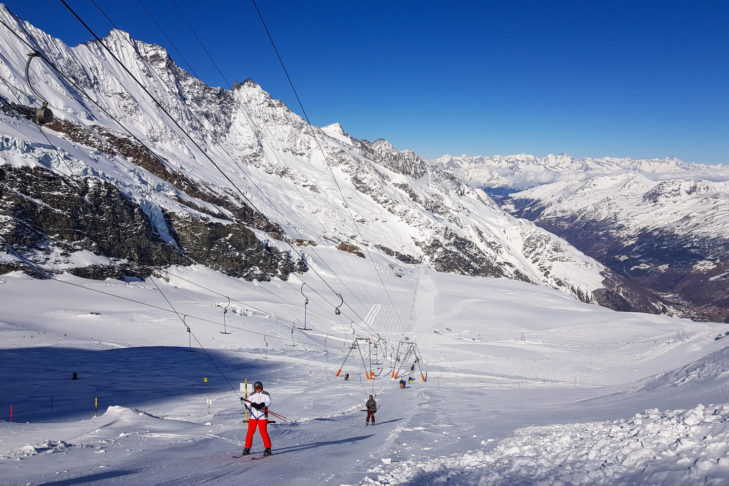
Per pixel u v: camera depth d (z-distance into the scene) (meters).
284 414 29.67
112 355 66.94
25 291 115.88
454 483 9.00
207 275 179.50
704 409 10.84
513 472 9.44
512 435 15.35
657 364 98.81
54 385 42.78
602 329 158.38
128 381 48.38
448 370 87.50
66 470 9.52
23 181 148.50
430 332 148.00
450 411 27.95
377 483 8.88
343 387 52.31
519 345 127.81
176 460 11.13
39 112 13.27
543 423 18.50
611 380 86.75
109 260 155.25
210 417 25.91
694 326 158.62
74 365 56.84
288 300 171.88
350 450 13.51
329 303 179.00
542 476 8.75
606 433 11.72
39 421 24.94
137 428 15.48
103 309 111.44
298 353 90.44
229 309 128.62
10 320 91.94
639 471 8.03
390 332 144.62
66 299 115.62
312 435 17.14
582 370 94.00
